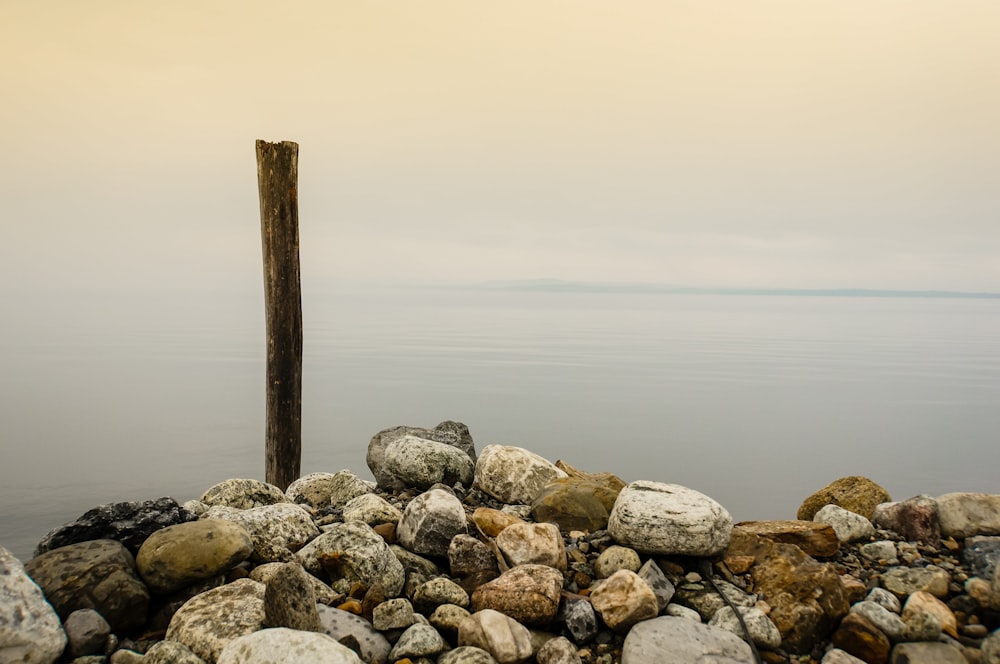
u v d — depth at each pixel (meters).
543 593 2.72
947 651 2.65
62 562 2.68
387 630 2.66
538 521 3.35
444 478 3.67
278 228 3.94
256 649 2.35
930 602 2.79
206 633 2.55
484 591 2.76
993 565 2.95
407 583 2.90
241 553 2.82
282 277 3.96
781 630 2.74
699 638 2.64
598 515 3.30
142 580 2.73
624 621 2.71
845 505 3.52
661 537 2.96
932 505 3.25
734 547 3.04
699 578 2.93
